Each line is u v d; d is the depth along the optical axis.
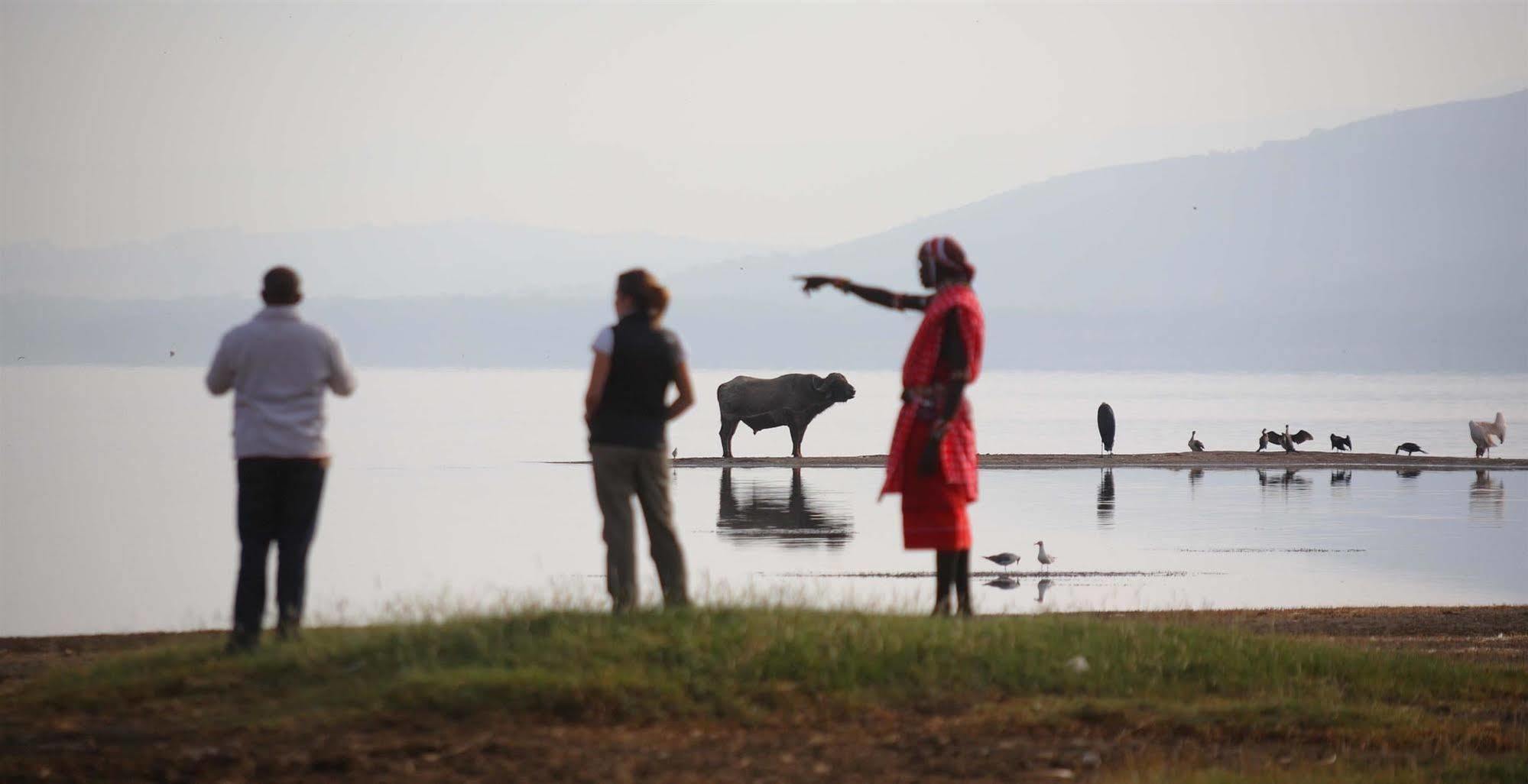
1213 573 70.94
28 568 74.56
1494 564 75.81
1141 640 36.75
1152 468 140.62
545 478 131.88
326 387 33.19
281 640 32.78
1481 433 153.12
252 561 32.62
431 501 109.06
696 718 29.84
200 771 26.08
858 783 27.20
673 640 32.00
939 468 35.94
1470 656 44.69
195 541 86.31
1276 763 30.42
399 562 74.38
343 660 31.42
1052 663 34.41
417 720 28.78
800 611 35.47
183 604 62.31
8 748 27.08
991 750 29.33
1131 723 31.94
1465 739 33.50
